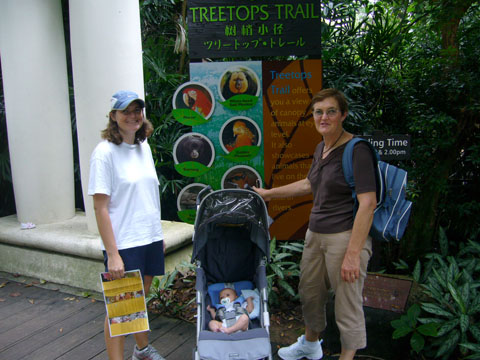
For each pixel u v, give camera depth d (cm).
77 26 351
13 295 369
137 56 367
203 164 355
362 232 206
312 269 240
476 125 333
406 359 259
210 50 344
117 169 214
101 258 358
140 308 218
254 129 351
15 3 390
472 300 262
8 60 401
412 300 265
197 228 240
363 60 412
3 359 272
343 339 225
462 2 320
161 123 465
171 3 493
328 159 224
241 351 195
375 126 390
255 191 271
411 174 343
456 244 370
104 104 356
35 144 412
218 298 249
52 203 427
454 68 332
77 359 271
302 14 340
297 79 345
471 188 366
